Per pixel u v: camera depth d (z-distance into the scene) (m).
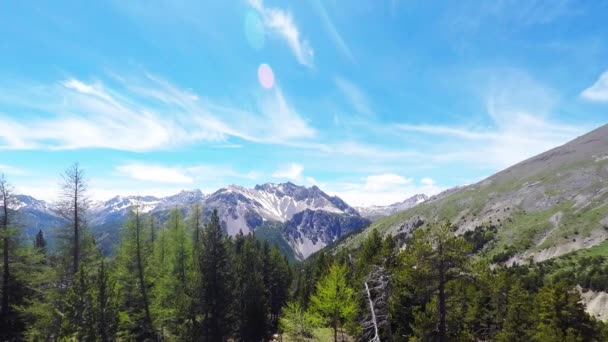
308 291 59.44
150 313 38.16
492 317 47.59
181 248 41.09
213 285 38.66
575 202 196.75
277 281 67.38
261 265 65.38
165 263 42.41
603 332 30.78
